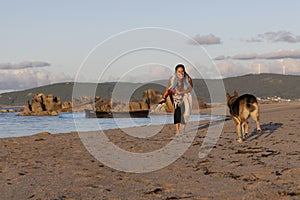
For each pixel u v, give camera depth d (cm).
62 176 654
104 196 513
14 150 1023
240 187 532
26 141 1245
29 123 2961
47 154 934
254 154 812
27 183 604
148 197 501
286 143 944
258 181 559
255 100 1029
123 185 577
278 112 2178
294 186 521
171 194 513
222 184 557
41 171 703
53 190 553
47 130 2145
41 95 5069
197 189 534
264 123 1506
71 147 1067
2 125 2783
